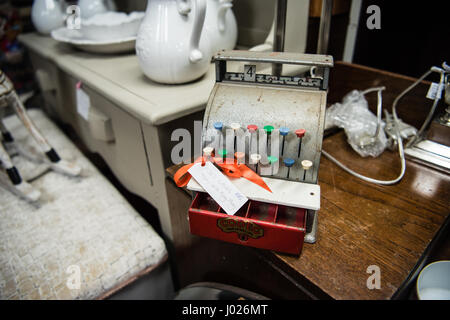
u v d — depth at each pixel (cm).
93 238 89
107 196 104
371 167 76
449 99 73
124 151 103
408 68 113
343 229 60
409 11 105
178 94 80
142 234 91
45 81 146
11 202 102
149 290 94
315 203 53
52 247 86
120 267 82
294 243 53
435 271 53
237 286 76
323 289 50
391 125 85
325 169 76
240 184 58
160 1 75
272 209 61
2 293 75
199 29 73
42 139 107
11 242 88
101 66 104
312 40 103
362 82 96
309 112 57
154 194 97
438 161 75
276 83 62
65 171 112
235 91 62
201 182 59
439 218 62
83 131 138
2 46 166
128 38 105
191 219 59
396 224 61
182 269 101
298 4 91
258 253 61
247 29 115
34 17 139
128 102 77
